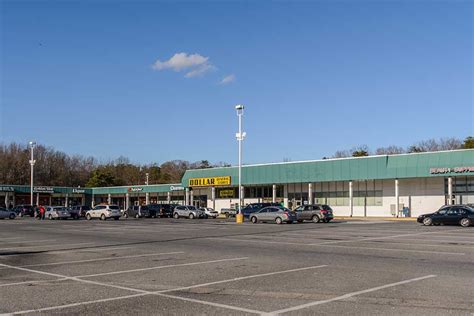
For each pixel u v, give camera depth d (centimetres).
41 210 6300
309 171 6031
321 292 1002
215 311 843
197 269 1352
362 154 8969
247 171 6662
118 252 1839
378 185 5781
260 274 1248
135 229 3428
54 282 1159
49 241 2400
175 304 902
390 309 843
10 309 871
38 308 878
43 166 12681
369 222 4403
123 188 9206
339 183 6125
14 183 11981
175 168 15112
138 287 1083
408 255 1622
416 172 5166
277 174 6344
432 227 3369
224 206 7375
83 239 2512
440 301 898
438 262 1441
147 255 1720
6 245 2181
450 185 5009
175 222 4728
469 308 841
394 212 5600
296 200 6531
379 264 1412
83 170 13838
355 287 1052
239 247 1988
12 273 1316
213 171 7138
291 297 955
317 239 2347
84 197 10431
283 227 3519
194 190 7962
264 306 877
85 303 919
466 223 3441
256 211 4819
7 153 12288
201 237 2575
